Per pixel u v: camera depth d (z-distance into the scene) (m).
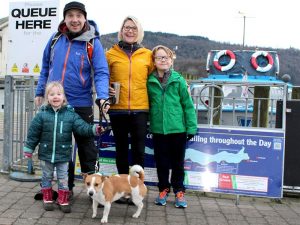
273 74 8.84
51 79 4.77
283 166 5.54
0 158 7.62
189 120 5.00
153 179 5.75
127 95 4.84
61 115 4.63
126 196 4.72
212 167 5.62
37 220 4.38
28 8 6.19
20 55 6.27
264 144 5.53
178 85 4.98
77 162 5.99
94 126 4.58
